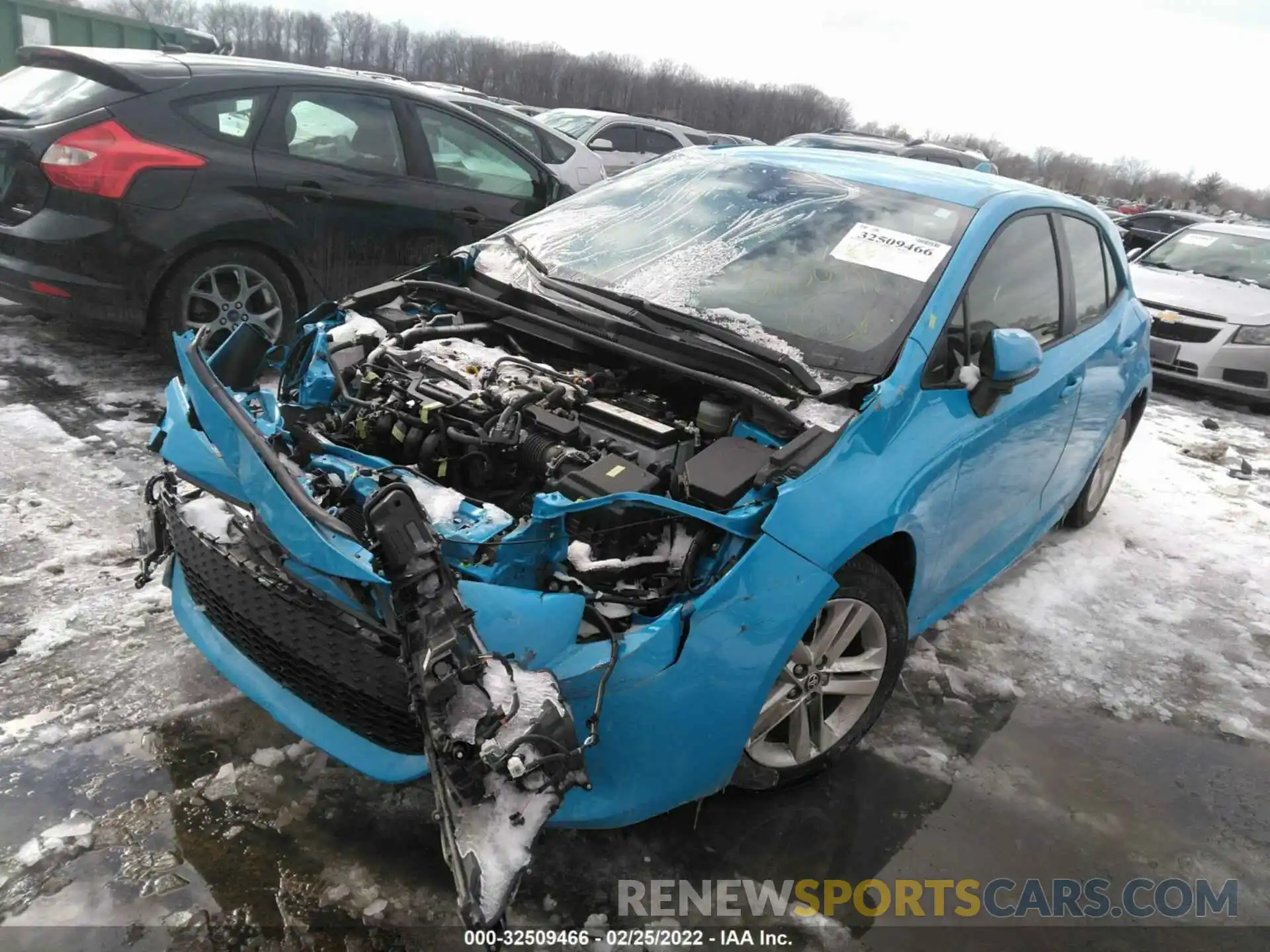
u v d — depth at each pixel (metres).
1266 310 7.55
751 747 2.44
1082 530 4.82
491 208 5.82
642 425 2.52
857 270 2.93
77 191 4.34
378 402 2.66
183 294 4.72
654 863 2.34
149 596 3.10
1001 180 3.69
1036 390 3.25
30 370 4.83
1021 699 3.30
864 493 2.38
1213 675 3.63
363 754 2.12
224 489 2.13
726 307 2.86
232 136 4.72
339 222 5.13
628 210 3.50
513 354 2.99
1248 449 6.65
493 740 1.73
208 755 2.47
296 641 2.11
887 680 2.75
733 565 2.16
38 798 2.27
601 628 2.07
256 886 2.12
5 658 2.72
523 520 2.22
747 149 3.86
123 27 10.98
